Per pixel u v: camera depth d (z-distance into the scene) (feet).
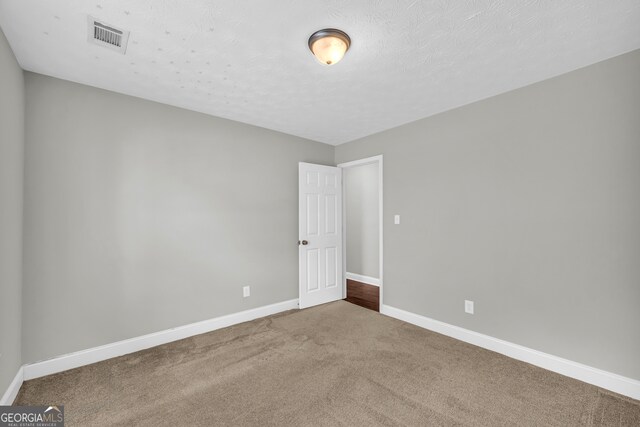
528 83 7.64
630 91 6.21
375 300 13.37
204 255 9.65
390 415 5.58
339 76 7.27
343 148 13.46
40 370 6.86
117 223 8.02
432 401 6.01
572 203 6.97
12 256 5.93
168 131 8.97
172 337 8.91
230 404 5.93
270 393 6.29
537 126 7.55
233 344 8.70
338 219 13.51
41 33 5.51
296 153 12.33
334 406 5.86
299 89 8.00
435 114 9.84
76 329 7.38
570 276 6.99
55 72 6.98
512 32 5.55
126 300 8.14
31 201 6.80
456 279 9.23
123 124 8.18
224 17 5.11
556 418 5.50
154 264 8.63
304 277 12.16
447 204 9.48
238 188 10.52
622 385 6.23
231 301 10.30
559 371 7.08
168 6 4.83
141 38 5.72
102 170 7.81
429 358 7.84
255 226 10.97
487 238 8.50
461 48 6.08
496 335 8.29
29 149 6.80
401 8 4.88
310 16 5.08
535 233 7.57
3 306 5.46
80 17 5.08
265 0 4.69
